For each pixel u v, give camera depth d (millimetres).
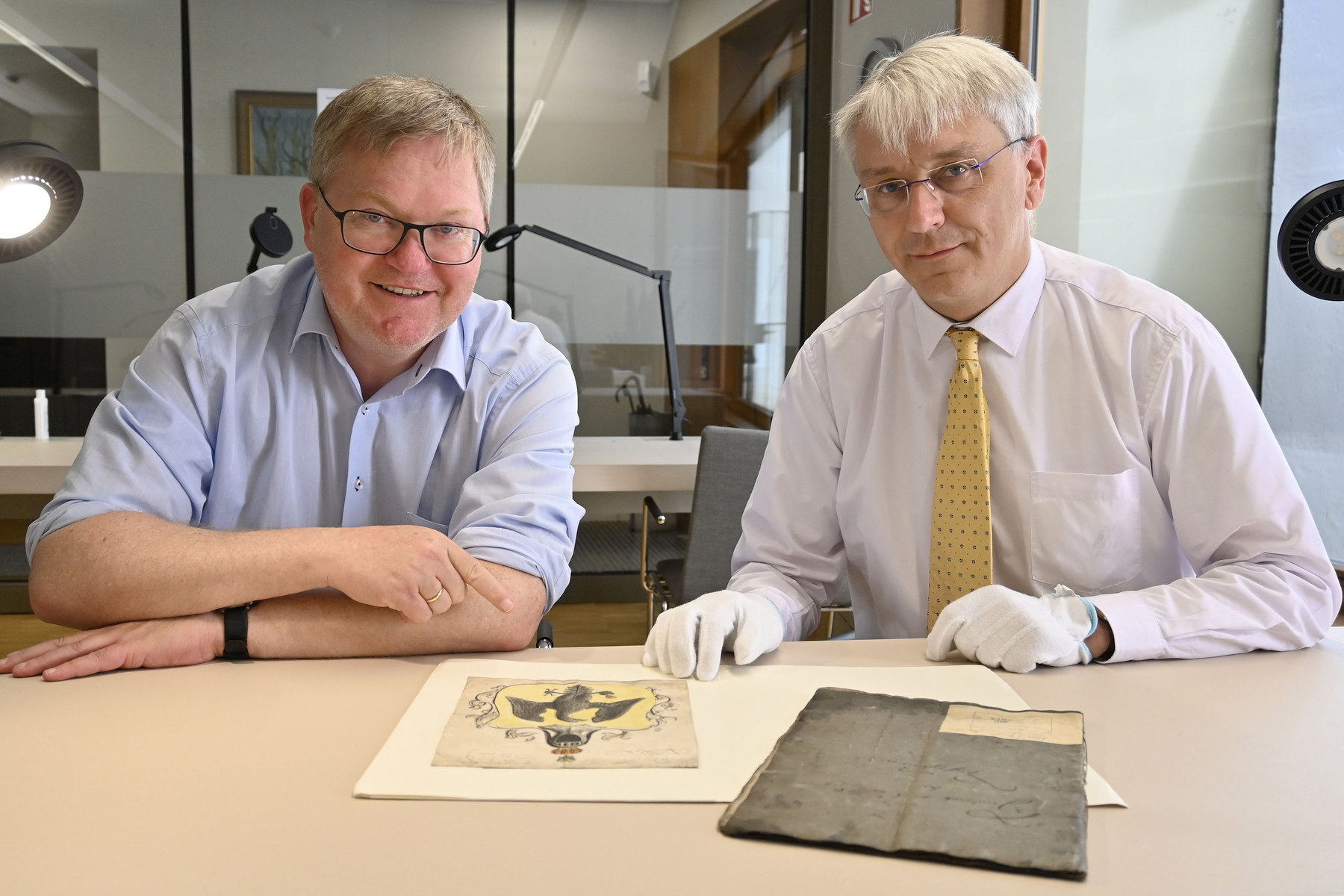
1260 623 995
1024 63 2775
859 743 728
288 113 3791
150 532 1006
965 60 1089
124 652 929
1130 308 1192
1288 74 2441
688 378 4184
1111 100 2732
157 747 747
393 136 1085
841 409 1333
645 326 4125
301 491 1281
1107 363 1197
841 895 547
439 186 1107
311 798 661
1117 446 1185
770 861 583
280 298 1267
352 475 1272
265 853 587
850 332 1337
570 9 3965
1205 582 1029
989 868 572
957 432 1208
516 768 704
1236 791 682
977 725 764
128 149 3695
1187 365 1153
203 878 558
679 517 3996
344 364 1244
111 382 3744
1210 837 615
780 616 1044
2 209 1591
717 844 602
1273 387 2582
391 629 979
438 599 976
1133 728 795
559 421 1274
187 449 1194
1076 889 554
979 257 1129
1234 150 2547
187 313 1237
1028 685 897
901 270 1173
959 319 1229
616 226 4082
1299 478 2566
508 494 1180
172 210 3744
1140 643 957
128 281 3736
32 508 3420
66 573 986
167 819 629
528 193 4016
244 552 975
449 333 1268
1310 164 2432
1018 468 1222
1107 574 1201
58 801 653
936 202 1100
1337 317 2441
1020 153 1119
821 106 4090
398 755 723
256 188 3777
